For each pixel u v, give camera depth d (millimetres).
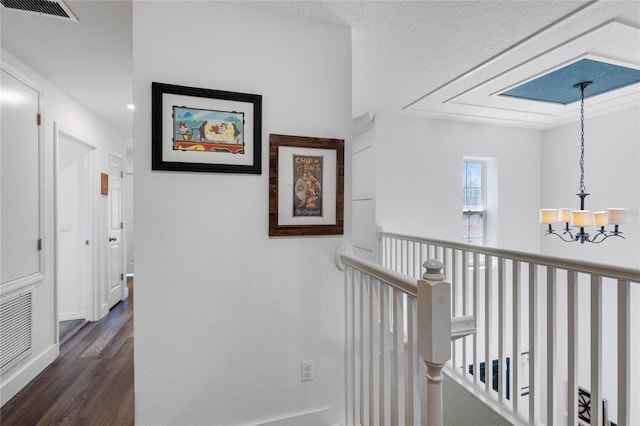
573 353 1515
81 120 3201
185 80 1570
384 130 3619
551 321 1624
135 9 1521
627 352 1313
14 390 2152
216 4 1626
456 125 3893
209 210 1616
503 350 1924
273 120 1713
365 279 1539
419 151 3742
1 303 2074
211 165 1601
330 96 1812
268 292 1707
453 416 1854
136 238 1521
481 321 3418
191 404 1590
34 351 2398
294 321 1750
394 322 1250
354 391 1593
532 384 1729
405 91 2881
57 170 2717
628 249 3396
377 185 3600
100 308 3668
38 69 2395
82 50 2117
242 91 1657
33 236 2393
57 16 1752
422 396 2041
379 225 3594
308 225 1764
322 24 1810
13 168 2186
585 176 3781
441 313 976
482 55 2205
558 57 2232
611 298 3438
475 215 4176
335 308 1816
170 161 1546
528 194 4203
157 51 1536
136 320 1523
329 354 1806
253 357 1683
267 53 1703
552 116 3676
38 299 2451
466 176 4160
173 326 1565
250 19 1680
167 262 1558
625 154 3424
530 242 4188
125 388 2229
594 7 1695
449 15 1760
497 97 3043
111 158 4062
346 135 1841
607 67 2449
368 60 2275
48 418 1918
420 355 1034
